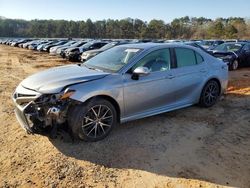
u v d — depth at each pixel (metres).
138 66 4.93
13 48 43.91
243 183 3.50
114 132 4.91
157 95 5.18
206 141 4.65
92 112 4.40
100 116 4.50
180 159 4.05
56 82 4.30
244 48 13.77
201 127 5.24
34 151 4.24
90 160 3.98
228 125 5.37
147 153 4.20
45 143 4.47
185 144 4.52
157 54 5.27
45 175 3.63
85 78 4.43
